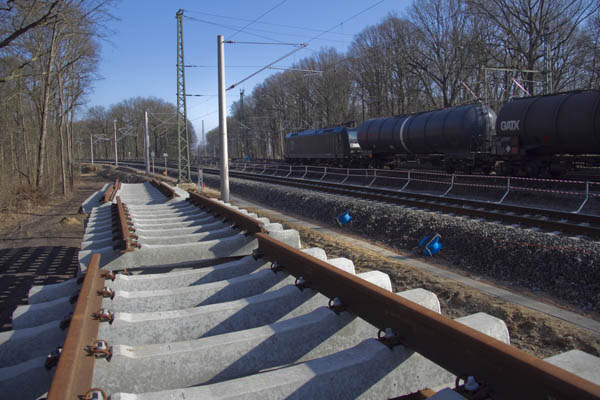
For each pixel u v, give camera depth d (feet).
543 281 26.02
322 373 8.38
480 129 76.07
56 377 6.97
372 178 87.86
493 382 7.21
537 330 18.90
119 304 12.82
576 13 119.24
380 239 40.96
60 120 108.17
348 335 11.16
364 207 48.01
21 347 11.06
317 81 237.45
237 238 18.95
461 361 7.84
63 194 104.42
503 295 24.09
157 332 11.18
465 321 10.27
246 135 312.71
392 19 180.45
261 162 197.57
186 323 11.50
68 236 44.91
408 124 90.33
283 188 75.87
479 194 58.03
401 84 185.88
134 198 49.16
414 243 37.09
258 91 311.88
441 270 30.01
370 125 103.35
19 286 26.02
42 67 102.94
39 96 111.14
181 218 29.07
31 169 109.70
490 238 31.35
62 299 13.51
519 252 28.73
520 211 44.24
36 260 33.22
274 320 12.52
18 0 56.03
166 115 382.83
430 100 181.78
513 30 135.13
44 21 56.13
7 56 79.20
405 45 173.68
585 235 34.01
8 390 9.25
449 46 157.79
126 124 405.80
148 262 17.25
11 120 97.76
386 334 9.37
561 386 6.05
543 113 59.72
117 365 8.91
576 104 56.03
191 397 7.54
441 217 38.60
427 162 92.22
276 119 288.10
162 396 7.55
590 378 7.99
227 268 16.42
